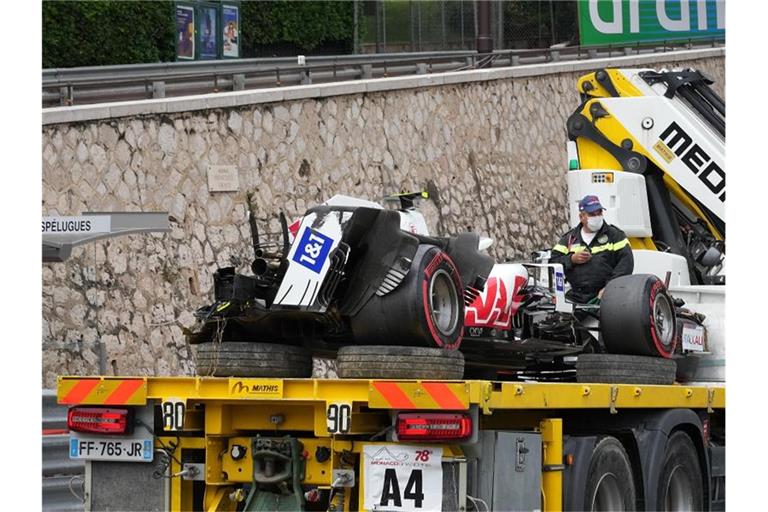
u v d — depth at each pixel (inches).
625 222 2117.4
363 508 1205.1
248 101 2925.7
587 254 1772.9
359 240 1286.9
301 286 1286.9
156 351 2556.6
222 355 1323.8
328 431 1194.6
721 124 2212.1
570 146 2257.6
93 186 2517.2
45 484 1552.7
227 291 1342.3
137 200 2613.2
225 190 2824.8
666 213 2197.3
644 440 1488.7
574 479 1341.0
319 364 2758.4
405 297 1263.5
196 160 2765.7
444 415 1167.0
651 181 2212.1
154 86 3026.6
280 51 5477.4
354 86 3309.5
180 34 4613.7
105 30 4478.3
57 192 2439.7
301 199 3078.2
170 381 1275.8
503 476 1225.4
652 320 1585.9
